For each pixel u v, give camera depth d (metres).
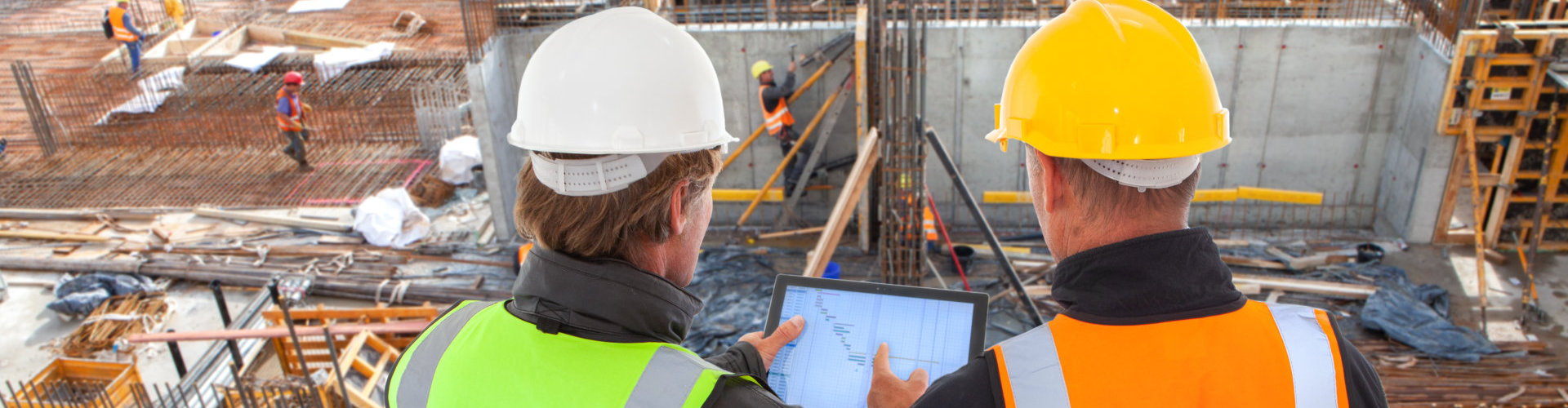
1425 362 7.17
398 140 12.62
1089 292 1.34
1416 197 8.79
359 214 9.90
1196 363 1.26
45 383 6.59
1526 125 8.17
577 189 1.32
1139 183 1.34
